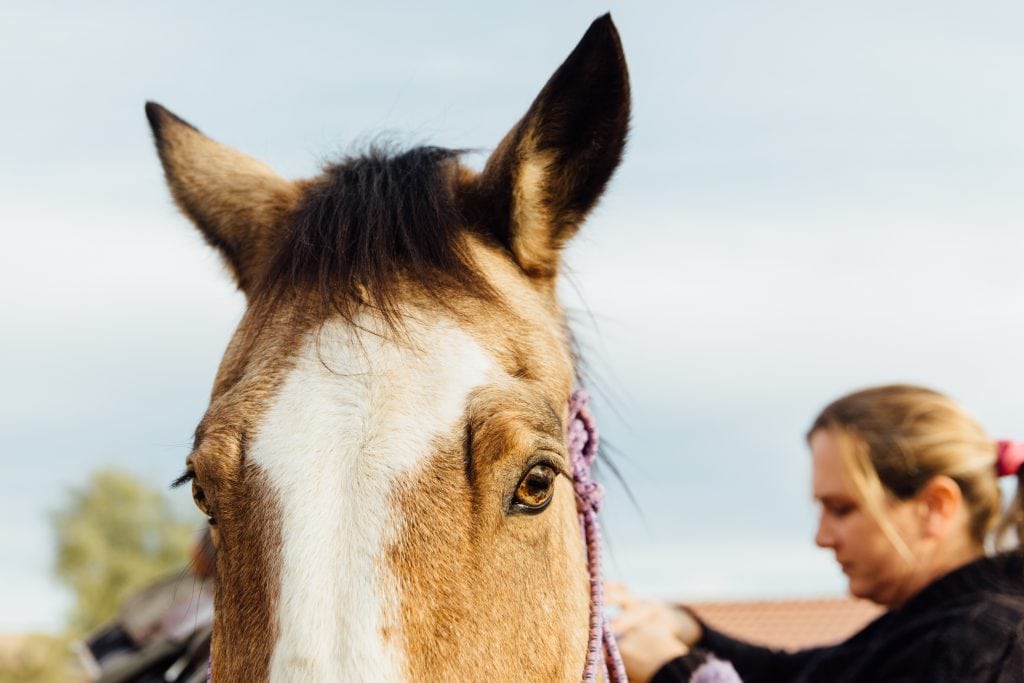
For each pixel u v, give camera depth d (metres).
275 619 1.70
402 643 1.68
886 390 3.05
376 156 2.37
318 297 2.04
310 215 2.18
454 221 2.19
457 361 1.92
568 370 2.22
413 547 1.75
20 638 18.17
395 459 1.79
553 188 2.31
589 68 2.22
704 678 2.60
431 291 2.02
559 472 1.98
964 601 2.63
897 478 2.87
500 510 1.86
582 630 2.16
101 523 22.12
